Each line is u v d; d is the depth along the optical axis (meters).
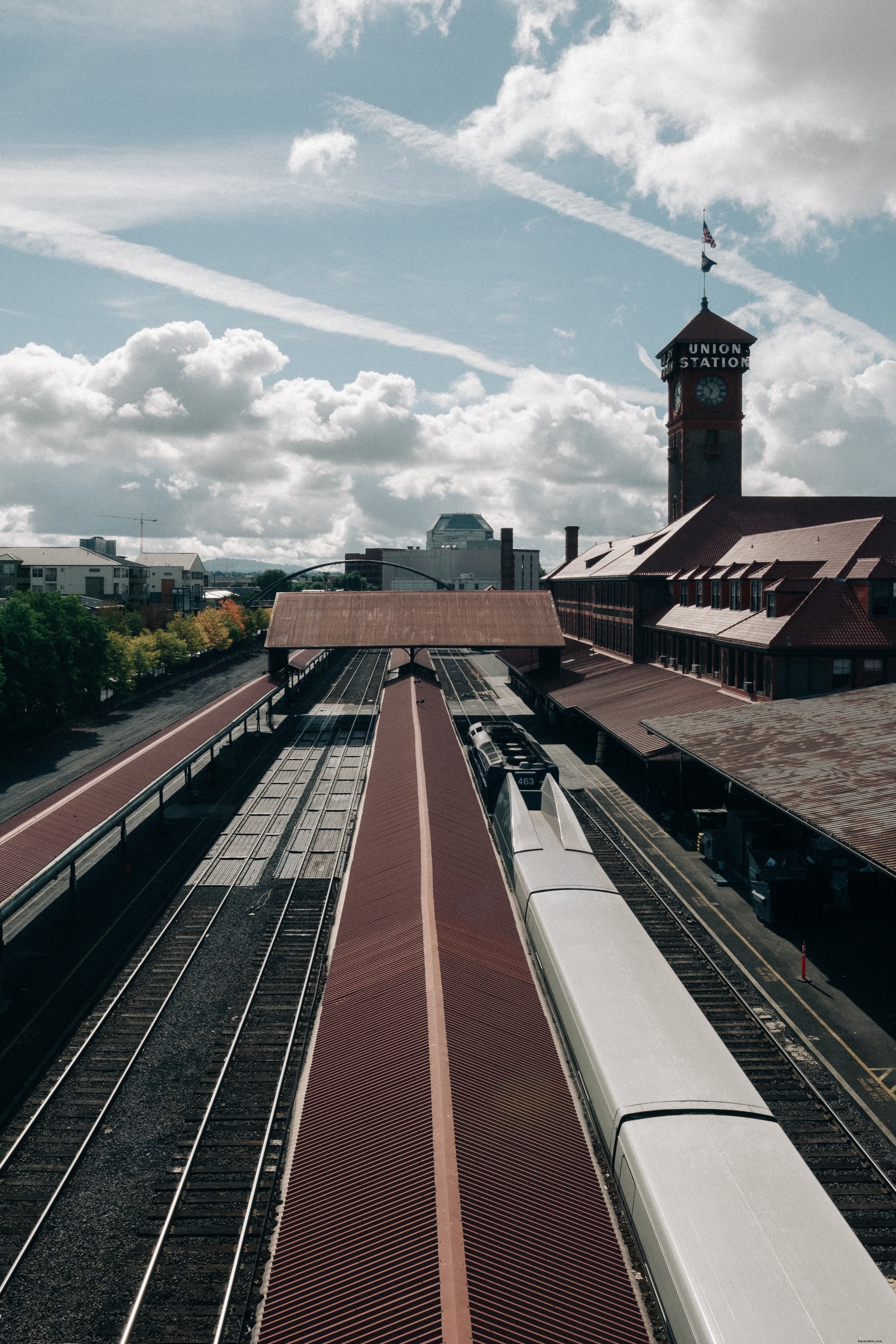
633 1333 10.38
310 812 42.78
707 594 55.22
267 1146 17.47
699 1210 11.77
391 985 18.06
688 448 77.44
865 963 25.42
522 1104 14.25
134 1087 19.81
